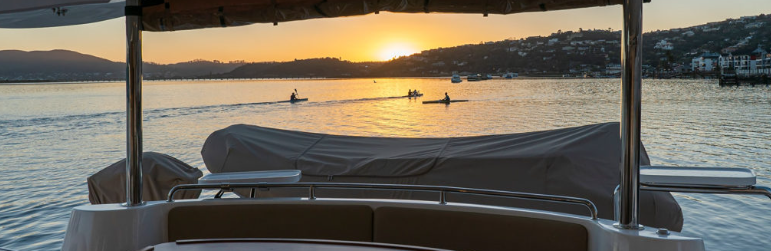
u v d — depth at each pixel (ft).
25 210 38.68
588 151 16.55
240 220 9.94
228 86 423.64
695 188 8.08
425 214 9.39
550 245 8.43
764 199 39.50
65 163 66.28
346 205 9.92
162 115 144.15
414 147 19.29
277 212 9.96
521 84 355.56
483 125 118.93
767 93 208.85
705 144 78.64
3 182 51.57
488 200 16.71
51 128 111.86
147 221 9.57
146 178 16.34
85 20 11.48
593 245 8.09
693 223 34.30
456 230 9.14
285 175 10.38
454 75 418.31
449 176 17.22
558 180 16.10
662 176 8.18
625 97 7.34
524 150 17.16
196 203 10.09
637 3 7.14
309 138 21.24
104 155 73.82
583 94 230.89
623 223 7.58
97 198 16.44
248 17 9.83
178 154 73.61
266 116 142.61
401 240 9.45
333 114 146.92
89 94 277.44
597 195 15.49
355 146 20.15
